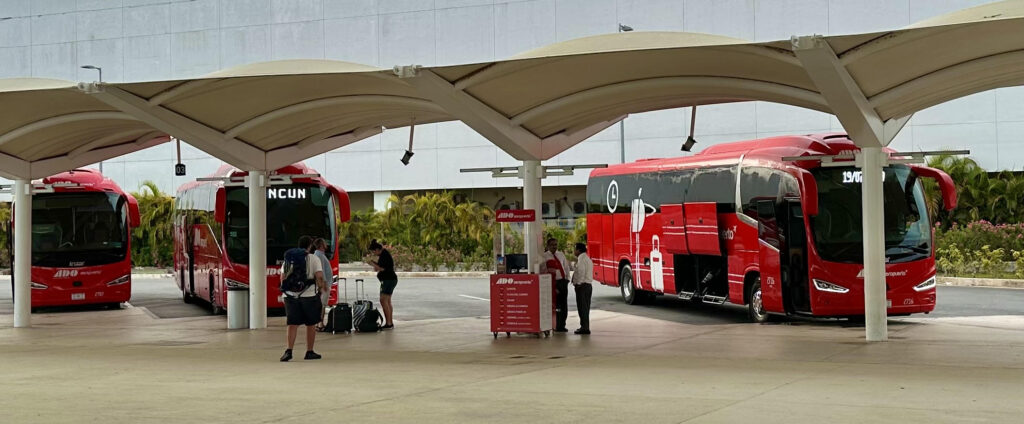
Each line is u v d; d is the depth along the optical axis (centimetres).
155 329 2234
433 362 1528
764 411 1006
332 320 2056
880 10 4194
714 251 2303
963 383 1220
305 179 2480
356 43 4991
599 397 1117
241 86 1700
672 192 2538
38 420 996
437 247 4634
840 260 2050
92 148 2283
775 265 2119
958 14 1372
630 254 2766
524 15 4728
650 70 1617
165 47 5306
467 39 4816
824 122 4631
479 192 5450
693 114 1955
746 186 2247
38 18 5506
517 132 1880
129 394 1180
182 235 3150
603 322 2252
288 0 5103
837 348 1669
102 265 2783
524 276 1898
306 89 1745
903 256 2070
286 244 2447
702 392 1152
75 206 2788
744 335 1925
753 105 4766
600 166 1944
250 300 2181
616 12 4575
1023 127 4419
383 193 5547
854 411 1002
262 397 1145
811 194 1947
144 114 1805
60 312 2788
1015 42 1377
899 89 1562
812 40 1363
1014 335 1872
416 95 1778
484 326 2189
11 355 1691
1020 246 3578
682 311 2558
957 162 3975
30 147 2170
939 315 2305
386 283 2130
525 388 1202
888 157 1762
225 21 5197
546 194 5306
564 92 1745
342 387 1227
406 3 4916
